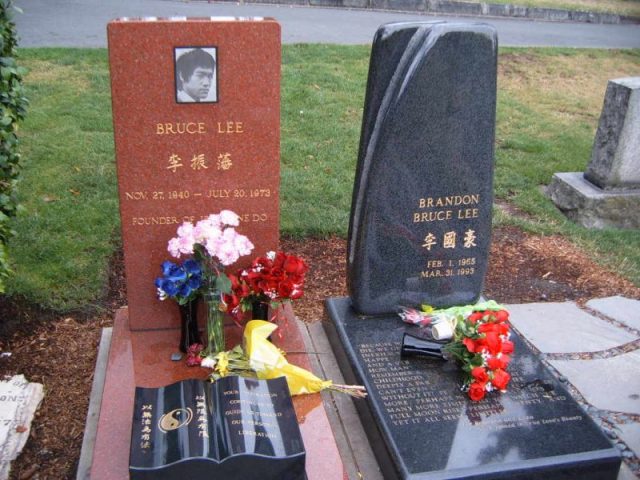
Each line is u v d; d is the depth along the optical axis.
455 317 3.77
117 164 3.43
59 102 7.35
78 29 10.10
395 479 3.04
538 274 5.27
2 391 3.67
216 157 3.50
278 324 3.91
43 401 3.67
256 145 3.51
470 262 4.08
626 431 3.60
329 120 7.55
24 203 5.35
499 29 13.62
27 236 4.90
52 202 5.41
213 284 3.38
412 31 3.49
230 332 3.84
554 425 3.25
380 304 4.07
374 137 3.68
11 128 4.13
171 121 3.38
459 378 3.54
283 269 3.54
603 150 6.20
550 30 14.10
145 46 3.19
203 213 3.63
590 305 4.82
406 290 4.06
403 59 3.53
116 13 11.16
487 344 3.38
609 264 5.44
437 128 3.68
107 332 4.07
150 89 3.29
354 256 3.94
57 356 3.99
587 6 17.16
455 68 3.55
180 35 3.19
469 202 3.91
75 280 4.57
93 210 5.36
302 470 2.77
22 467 3.28
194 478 2.69
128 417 3.14
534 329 4.48
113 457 2.94
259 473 2.73
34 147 6.27
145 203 3.54
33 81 7.84
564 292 5.04
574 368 4.08
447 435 3.17
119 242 5.08
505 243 5.68
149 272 3.70
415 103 3.60
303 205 5.78
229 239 3.32
